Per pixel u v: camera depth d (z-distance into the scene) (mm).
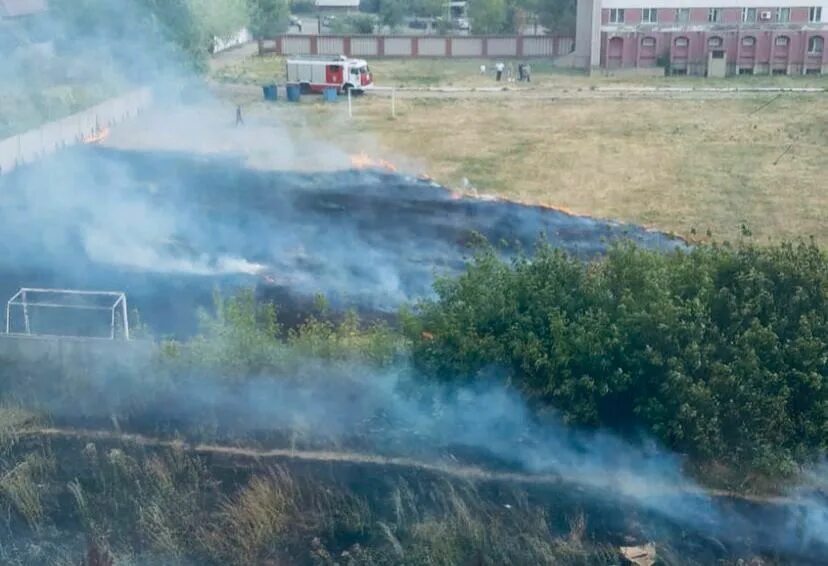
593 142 37688
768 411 12680
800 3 55844
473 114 44094
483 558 11797
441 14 84125
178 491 13000
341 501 12719
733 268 13836
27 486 12922
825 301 13266
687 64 56531
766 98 47500
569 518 12508
